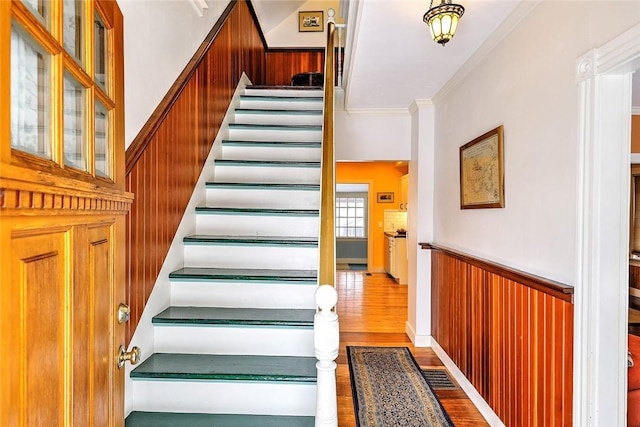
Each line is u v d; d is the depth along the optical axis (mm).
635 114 3494
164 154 1948
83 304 820
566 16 1618
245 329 1834
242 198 2664
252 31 4633
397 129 4016
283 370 1671
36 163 646
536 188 1850
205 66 2660
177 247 2145
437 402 2570
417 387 2785
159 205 1887
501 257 2213
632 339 1913
